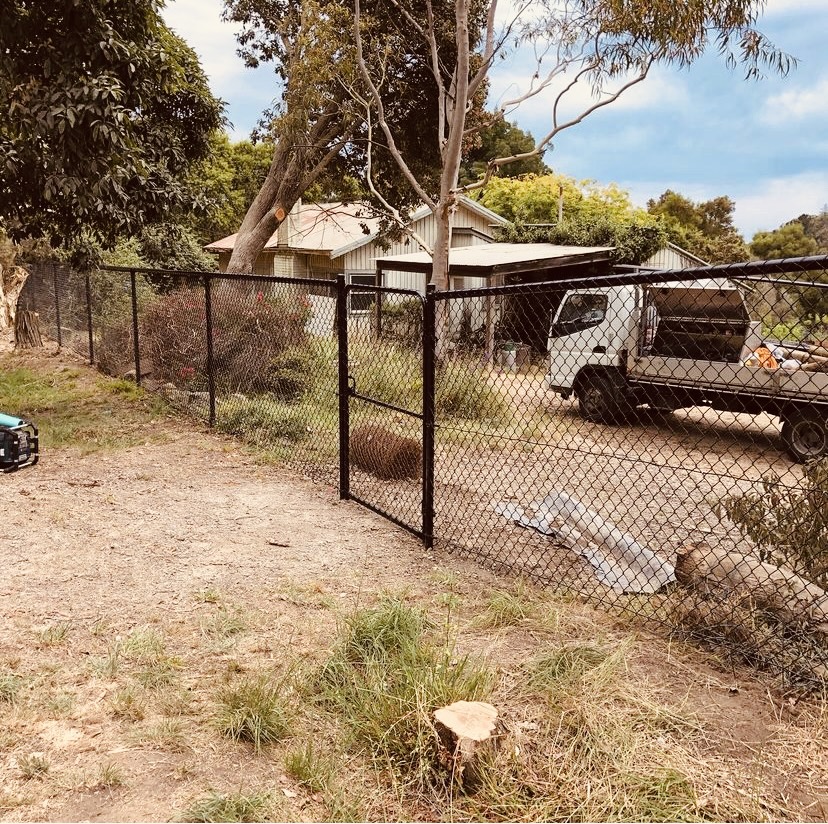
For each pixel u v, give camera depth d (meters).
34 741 2.68
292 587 4.14
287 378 8.35
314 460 7.09
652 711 2.85
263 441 7.74
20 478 6.32
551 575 4.31
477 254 17.03
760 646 3.27
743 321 8.62
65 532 5.02
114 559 4.55
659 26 11.02
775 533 3.81
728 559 3.75
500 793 2.39
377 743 2.63
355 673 3.06
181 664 3.26
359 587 4.16
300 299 8.70
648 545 4.67
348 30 13.42
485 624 3.65
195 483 6.35
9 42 7.88
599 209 35.03
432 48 13.00
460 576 4.35
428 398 4.73
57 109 7.54
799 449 7.55
